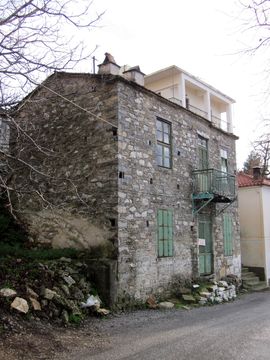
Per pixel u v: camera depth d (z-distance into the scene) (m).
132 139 11.19
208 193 13.35
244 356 6.01
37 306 7.56
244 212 19.72
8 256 9.84
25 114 9.34
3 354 5.61
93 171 11.01
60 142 11.81
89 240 10.79
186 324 8.52
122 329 7.87
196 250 13.57
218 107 18.84
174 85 16.30
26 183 10.79
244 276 17.92
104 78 11.06
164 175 12.37
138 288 10.77
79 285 9.18
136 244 10.86
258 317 9.59
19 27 6.26
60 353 6.00
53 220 11.67
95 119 11.20
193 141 14.27
